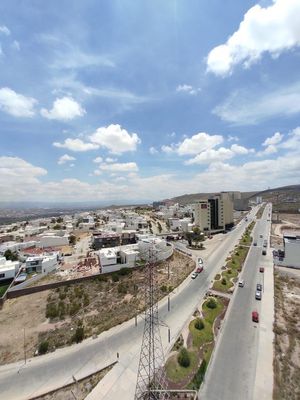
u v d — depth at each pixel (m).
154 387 24.59
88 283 56.50
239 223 143.38
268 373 26.98
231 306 42.81
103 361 30.33
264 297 46.16
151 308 28.03
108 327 37.81
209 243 96.38
